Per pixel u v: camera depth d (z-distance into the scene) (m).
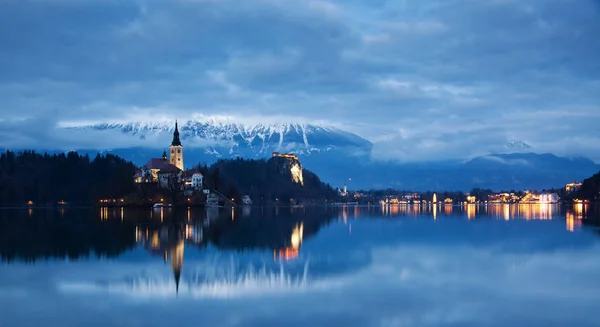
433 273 69.94
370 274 69.44
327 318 48.56
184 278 67.12
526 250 92.94
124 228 147.50
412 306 52.62
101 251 93.31
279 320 47.88
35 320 48.28
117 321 47.84
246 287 61.62
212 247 99.69
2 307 52.81
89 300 55.56
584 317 48.66
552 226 153.12
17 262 80.50
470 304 53.31
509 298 55.75
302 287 61.53
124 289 60.78
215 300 55.44
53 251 93.12
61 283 64.06
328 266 76.06
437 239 114.19
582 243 102.94
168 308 52.16
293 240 113.19
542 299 55.22
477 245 101.25
